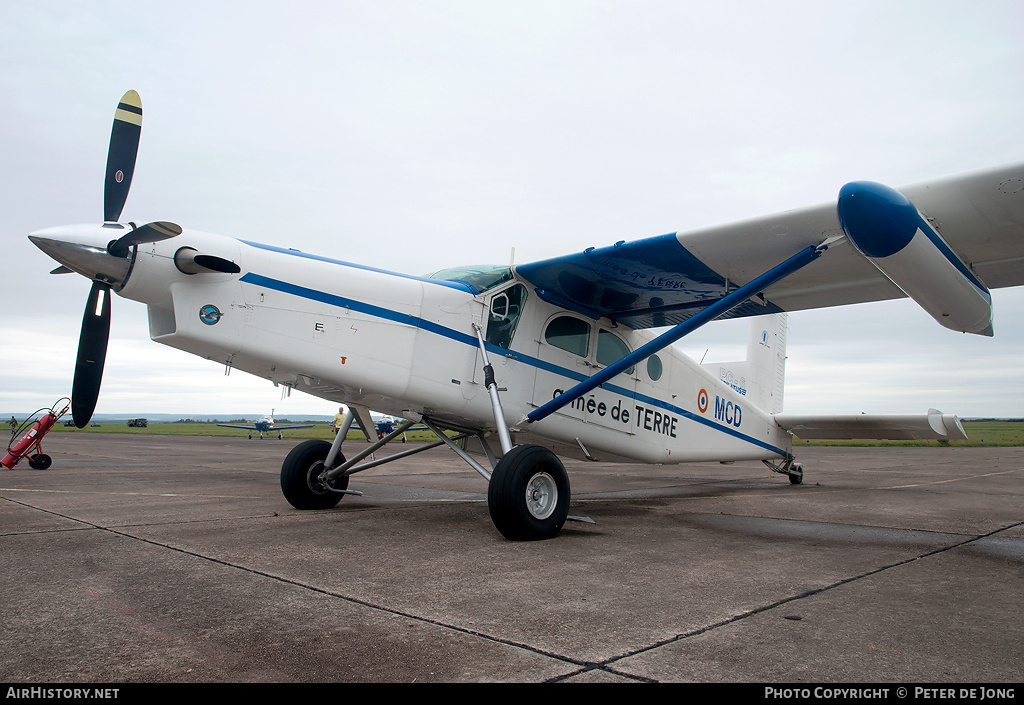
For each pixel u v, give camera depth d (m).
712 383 8.13
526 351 5.92
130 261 4.27
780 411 9.66
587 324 6.53
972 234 4.38
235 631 2.54
